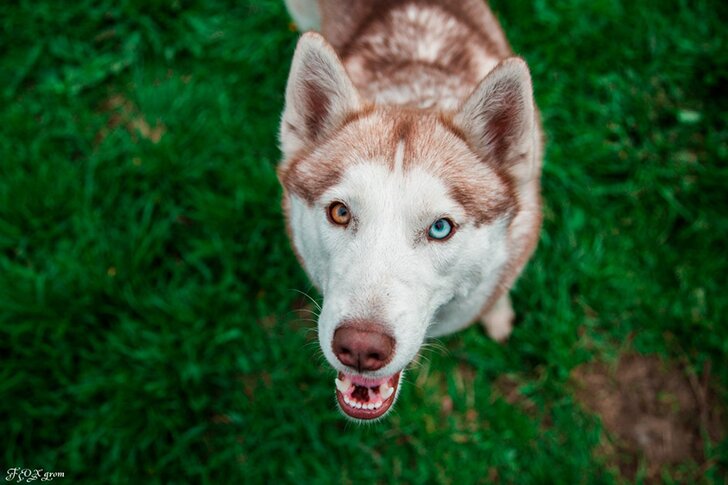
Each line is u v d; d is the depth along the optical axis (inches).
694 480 24.9
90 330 26.2
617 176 29.3
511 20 31.0
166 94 29.7
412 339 17.0
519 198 19.2
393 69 23.4
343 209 17.7
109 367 25.7
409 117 18.5
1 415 24.7
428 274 17.4
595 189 28.9
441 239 17.5
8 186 27.4
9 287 25.9
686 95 30.5
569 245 27.9
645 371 26.6
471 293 19.7
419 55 23.9
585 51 30.6
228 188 28.7
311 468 25.1
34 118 29.6
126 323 26.2
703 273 27.2
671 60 30.4
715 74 30.1
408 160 17.3
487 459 25.3
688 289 27.2
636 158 29.0
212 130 29.2
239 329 26.5
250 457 25.0
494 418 25.6
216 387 26.0
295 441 25.2
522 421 25.4
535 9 31.0
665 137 29.8
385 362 16.6
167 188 28.2
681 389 26.2
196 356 25.8
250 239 27.8
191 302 26.7
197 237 28.2
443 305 19.7
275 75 30.8
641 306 27.1
